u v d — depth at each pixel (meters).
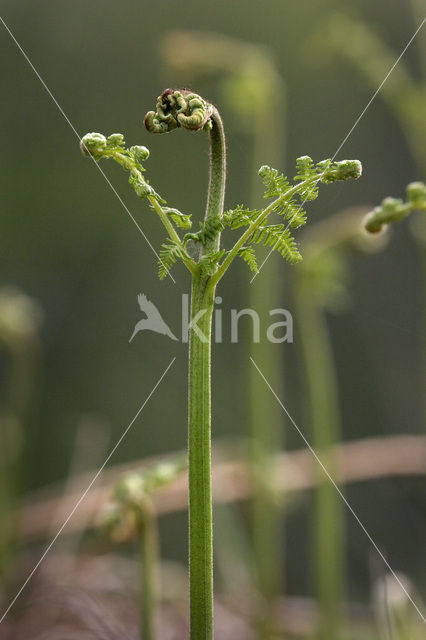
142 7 1.93
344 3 1.84
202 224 0.71
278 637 1.09
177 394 1.60
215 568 1.19
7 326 1.24
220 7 1.95
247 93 1.17
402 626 0.92
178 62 1.20
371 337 1.62
